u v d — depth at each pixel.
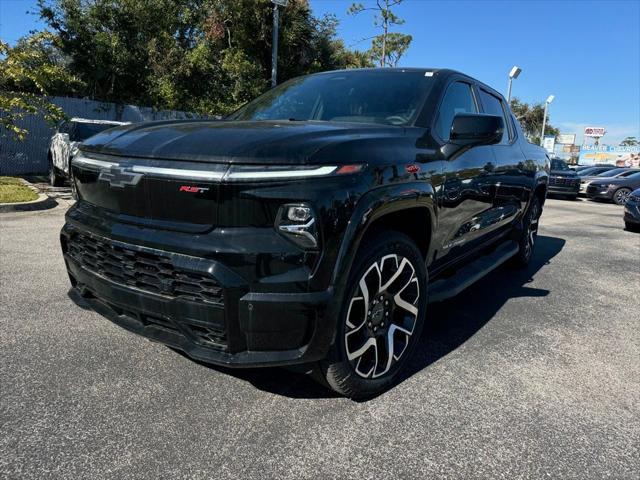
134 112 16.64
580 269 6.02
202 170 2.11
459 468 2.10
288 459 2.10
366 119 3.15
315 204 2.09
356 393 2.51
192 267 2.09
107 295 2.47
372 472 2.04
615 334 3.80
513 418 2.51
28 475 1.92
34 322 3.40
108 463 2.02
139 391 2.57
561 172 19.80
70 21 17.62
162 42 18.98
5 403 2.41
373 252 2.43
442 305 4.35
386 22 30.59
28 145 14.27
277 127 2.48
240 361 2.12
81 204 2.76
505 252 4.83
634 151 55.94
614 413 2.61
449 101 3.46
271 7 18.66
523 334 3.71
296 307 2.09
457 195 3.22
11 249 5.39
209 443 2.17
